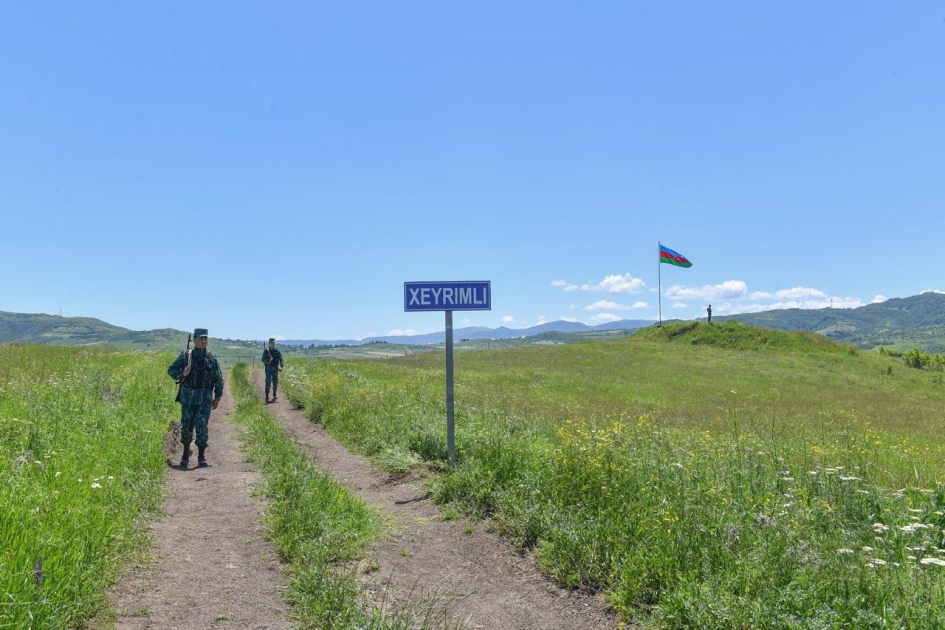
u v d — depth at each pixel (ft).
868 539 17.42
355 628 12.23
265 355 68.23
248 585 15.20
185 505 23.36
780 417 66.49
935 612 11.98
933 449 41.88
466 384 92.68
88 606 12.24
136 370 65.46
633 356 154.51
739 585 13.42
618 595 14.58
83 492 18.16
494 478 23.66
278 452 31.65
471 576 16.76
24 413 26.91
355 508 21.58
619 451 24.14
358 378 82.43
